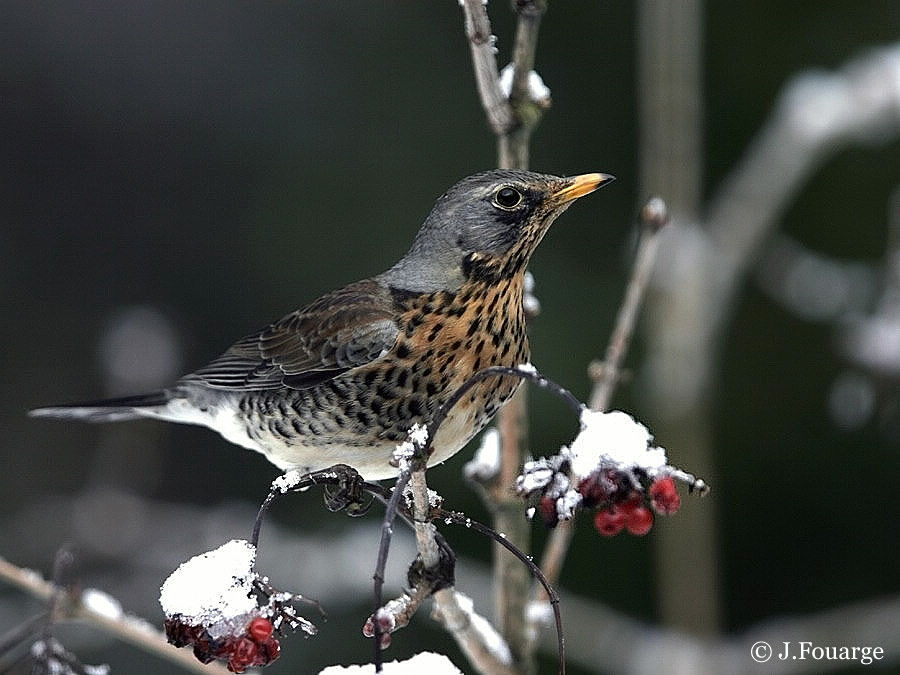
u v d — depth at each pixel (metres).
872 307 12.20
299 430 8.12
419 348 7.73
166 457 15.16
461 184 7.98
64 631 11.09
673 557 10.63
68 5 16.16
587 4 14.19
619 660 10.41
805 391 13.48
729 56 13.98
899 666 11.77
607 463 4.95
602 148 14.02
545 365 13.25
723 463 13.41
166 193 16.50
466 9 7.21
